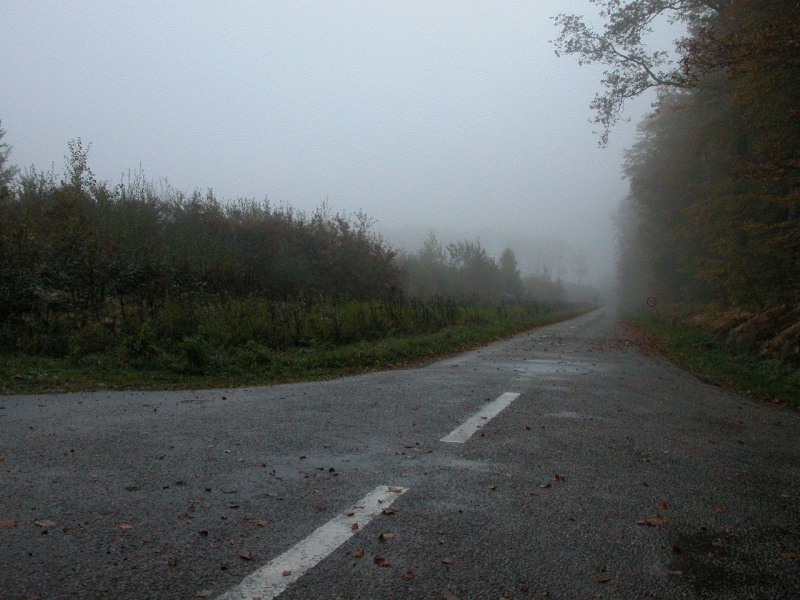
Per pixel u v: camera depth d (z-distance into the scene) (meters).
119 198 18.05
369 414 6.96
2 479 4.25
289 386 9.14
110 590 2.82
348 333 15.09
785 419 8.06
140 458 4.90
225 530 3.55
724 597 3.00
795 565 3.39
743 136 23.78
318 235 22.17
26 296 12.11
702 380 11.93
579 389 9.40
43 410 6.63
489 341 19.77
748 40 14.05
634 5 21.84
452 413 7.16
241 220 20.67
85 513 3.71
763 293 19.56
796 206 16.61
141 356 10.42
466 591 2.95
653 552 3.49
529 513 4.00
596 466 5.17
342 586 2.94
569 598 2.93
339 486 4.40
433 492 4.33
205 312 13.31
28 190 16.45
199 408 7.06
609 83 23.14
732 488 4.74
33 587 2.81
